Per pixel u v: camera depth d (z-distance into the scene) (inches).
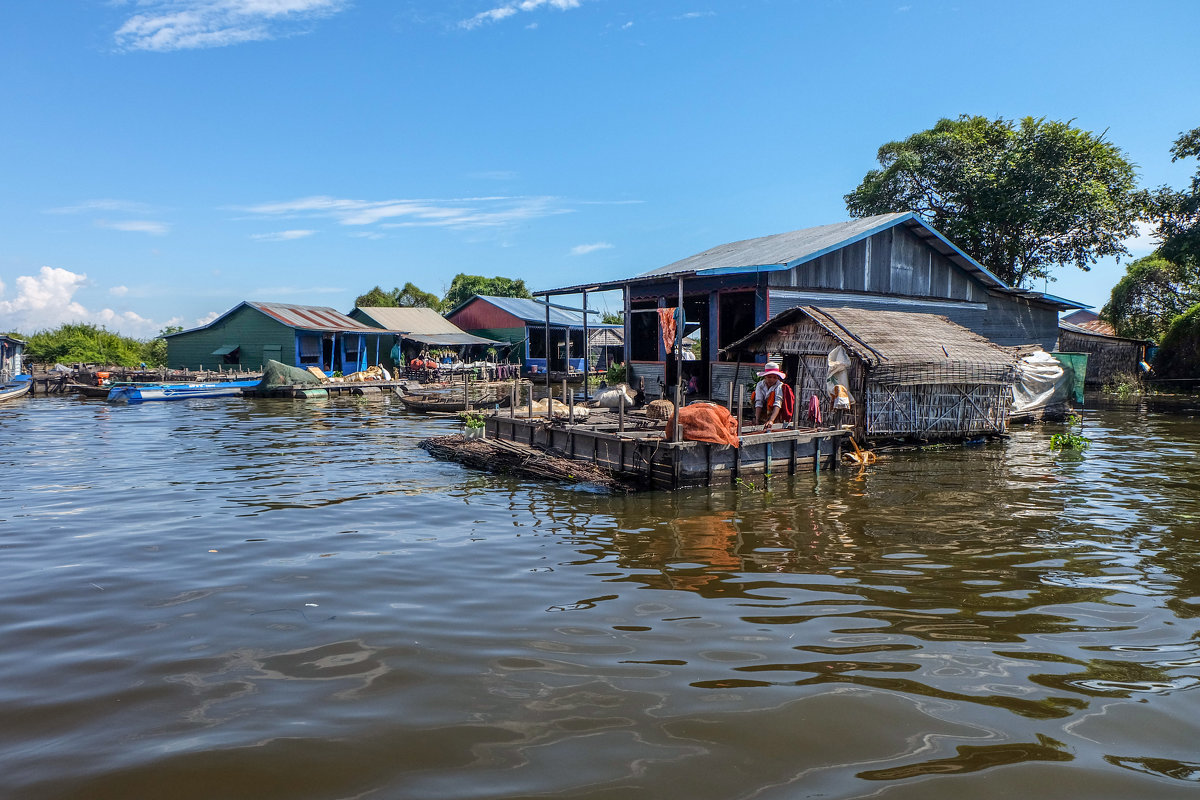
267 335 1513.3
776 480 469.1
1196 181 1212.5
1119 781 146.3
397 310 1908.2
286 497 433.1
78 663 205.3
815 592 260.1
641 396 825.5
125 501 423.8
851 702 178.9
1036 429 731.4
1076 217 1133.7
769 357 642.8
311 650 212.1
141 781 147.7
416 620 235.3
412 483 477.1
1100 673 195.5
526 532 347.9
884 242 776.3
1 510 401.1
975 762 153.1
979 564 291.4
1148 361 1370.6
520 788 143.6
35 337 1866.4
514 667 199.6
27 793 143.8
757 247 843.4
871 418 536.7
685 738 162.4
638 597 255.9
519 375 1644.9
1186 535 332.8
